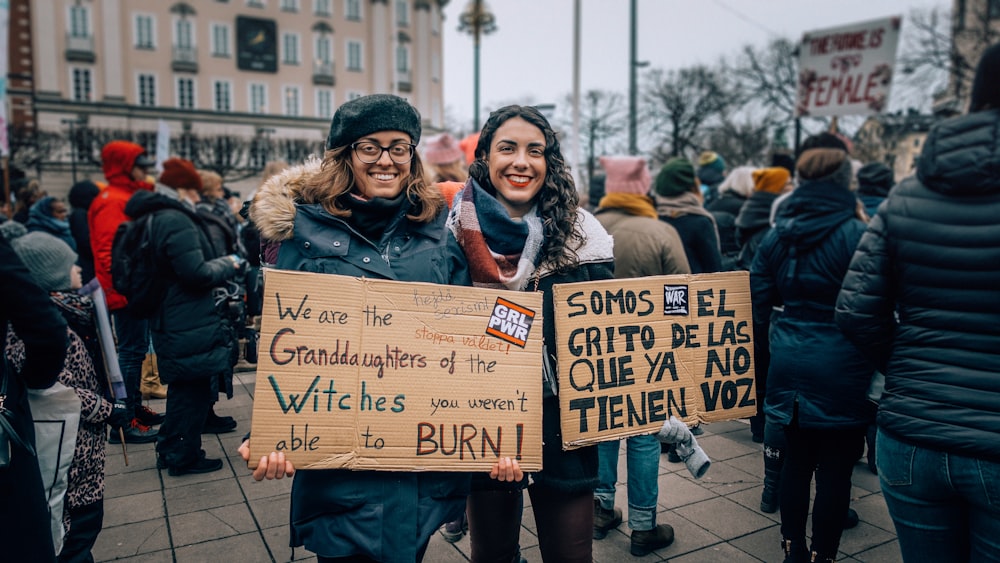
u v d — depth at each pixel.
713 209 5.70
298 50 49.88
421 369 1.92
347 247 1.94
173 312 3.84
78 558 2.52
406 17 53.16
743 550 3.19
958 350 1.84
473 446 1.94
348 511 1.86
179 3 46.38
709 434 4.87
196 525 3.42
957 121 1.86
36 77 42.81
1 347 1.95
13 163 36.78
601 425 2.16
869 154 41.16
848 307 2.12
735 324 2.37
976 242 1.80
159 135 10.14
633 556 3.15
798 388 2.72
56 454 2.33
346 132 1.95
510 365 1.99
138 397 4.86
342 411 1.85
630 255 3.50
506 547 2.31
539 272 2.17
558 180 2.18
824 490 2.71
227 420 4.90
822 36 7.03
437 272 2.01
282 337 1.83
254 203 1.98
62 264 2.71
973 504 1.82
